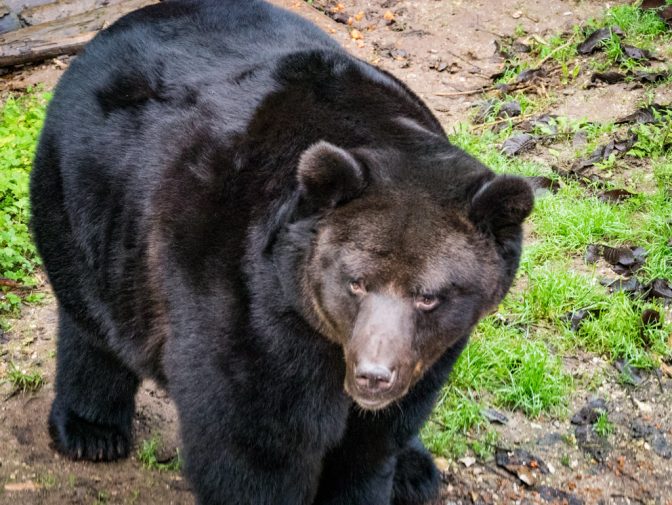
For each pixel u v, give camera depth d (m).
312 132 6.37
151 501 8.10
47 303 10.40
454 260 5.84
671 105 13.25
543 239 11.23
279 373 6.21
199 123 6.79
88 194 7.40
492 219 5.93
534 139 12.92
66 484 8.23
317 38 8.01
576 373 9.61
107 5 15.86
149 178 6.89
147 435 8.89
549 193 11.71
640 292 10.44
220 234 6.32
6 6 15.28
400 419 6.92
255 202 6.25
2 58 14.49
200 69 7.28
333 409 6.51
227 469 6.60
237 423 6.40
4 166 11.88
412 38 15.54
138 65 7.49
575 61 14.59
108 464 8.56
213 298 6.28
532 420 9.12
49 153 7.85
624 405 9.27
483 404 9.23
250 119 6.57
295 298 5.98
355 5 16.42
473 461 8.66
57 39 14.87
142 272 6.91
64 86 7.98
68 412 8.56
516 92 14.11
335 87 6.62
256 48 7.44
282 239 6.02
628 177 12.23
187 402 6.53
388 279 5.77
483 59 15.05
